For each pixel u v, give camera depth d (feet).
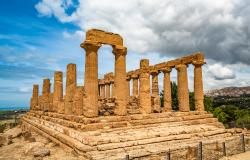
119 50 74.54
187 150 51.83
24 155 56.29
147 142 56.24
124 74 75.10
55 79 98.02
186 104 91.97
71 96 82.02
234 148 59.98
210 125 82.48
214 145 56.65
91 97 67.46
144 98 81.87
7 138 75.87
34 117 118.83
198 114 90.53
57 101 97.09
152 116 77.51
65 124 71.56
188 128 71.92
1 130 128.36
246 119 148.36
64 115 79.30
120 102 73.51
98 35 70.03
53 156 53.16
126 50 75.82
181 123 78.95
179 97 93.97
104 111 86.22
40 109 129.08
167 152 46.39
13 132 91.61
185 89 93.40
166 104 101.65
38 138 78.28
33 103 143.02
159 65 106.83
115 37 73.77
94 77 68.69
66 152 56.03
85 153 48.29
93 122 64.08
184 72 94.89
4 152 61.82
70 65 83.20
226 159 52.26
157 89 108.17
